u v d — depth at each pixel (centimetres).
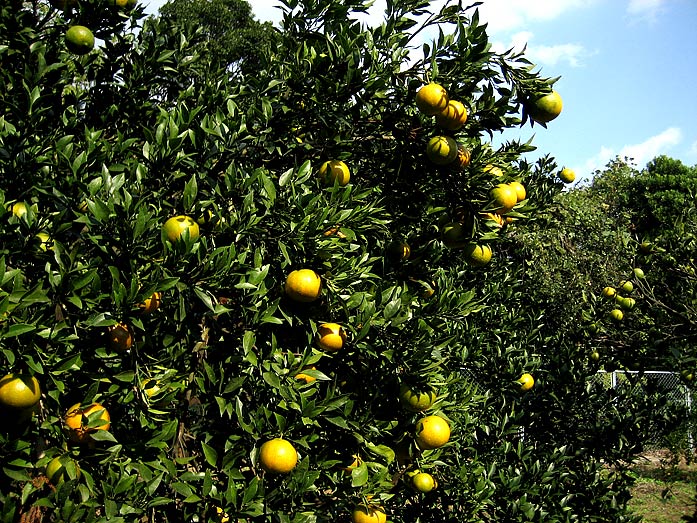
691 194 704
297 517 253
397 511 441
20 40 314
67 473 228
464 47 301
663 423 595
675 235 665
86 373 247
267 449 256
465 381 478
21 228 229
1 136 260
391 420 326
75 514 212
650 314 651
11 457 220
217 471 276
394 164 359
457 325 496
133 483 231
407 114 331
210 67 386
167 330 286
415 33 318
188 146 288
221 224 268
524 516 471
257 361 264
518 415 526
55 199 245
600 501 550
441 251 389
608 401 603
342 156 329
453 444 416
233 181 274
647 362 623
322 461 279
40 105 300
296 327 303
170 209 275
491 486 466
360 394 323
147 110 352
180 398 287
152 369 268
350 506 302
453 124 310
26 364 212
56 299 220
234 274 250
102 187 250
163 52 356
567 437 582
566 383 588
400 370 309
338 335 292
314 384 294
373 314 293
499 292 598
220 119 294
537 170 568
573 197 973
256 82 328
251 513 243
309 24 331
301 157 336
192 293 268
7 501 203
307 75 311
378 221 302
